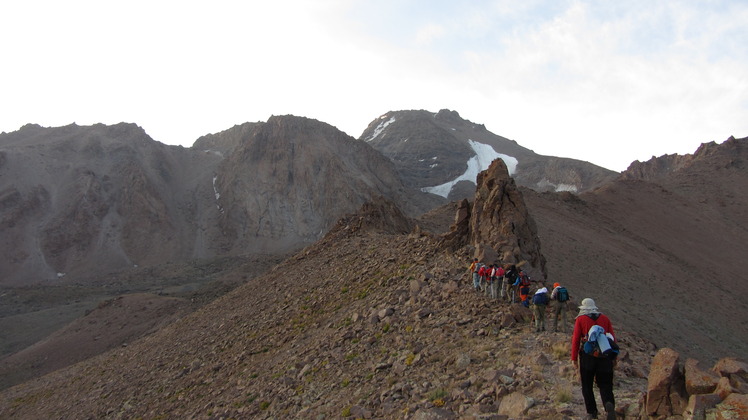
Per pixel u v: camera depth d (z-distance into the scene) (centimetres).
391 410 1266
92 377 4512
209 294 10912
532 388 1045
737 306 7181
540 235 6881
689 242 10406
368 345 1944
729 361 751
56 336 9944
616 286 5875
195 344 3822
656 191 12900
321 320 2784
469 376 1278
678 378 770
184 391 2761
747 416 619
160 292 16750
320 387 1747
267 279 4934
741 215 12825
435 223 6538
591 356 828
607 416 790
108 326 9650
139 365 4050
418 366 1509
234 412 1936
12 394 5366
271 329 3172
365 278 3173
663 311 5591
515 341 1409
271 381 2089
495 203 2775
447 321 1792
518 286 1753
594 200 11050
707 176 15700
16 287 19300
